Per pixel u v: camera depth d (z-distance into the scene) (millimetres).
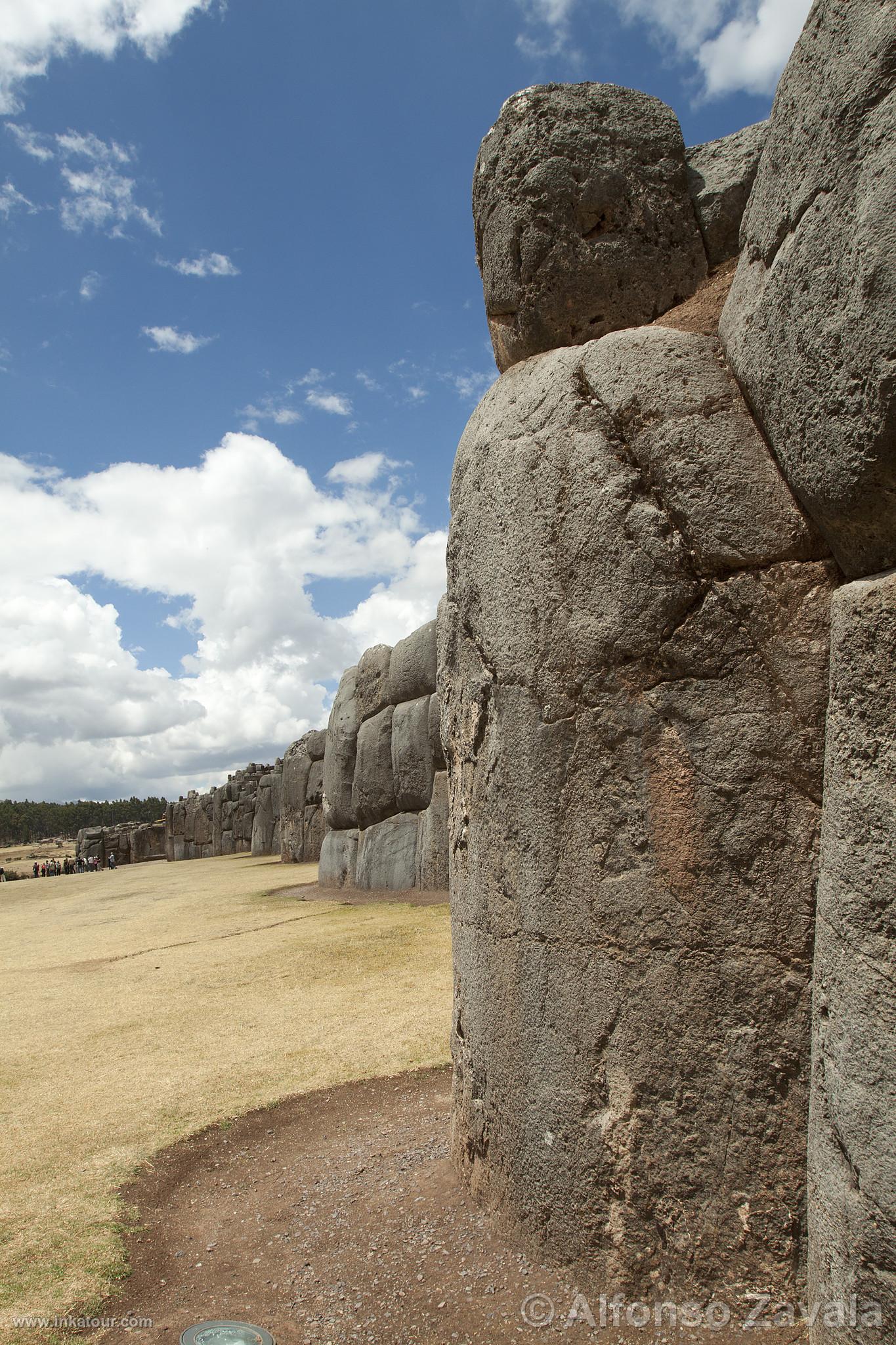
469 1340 2611
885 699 2027
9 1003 8062
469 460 3496
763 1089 2529
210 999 7648
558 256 3273
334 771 15578
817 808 2525
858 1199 1995
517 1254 2949
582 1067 2814
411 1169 3832
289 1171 4102
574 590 2924
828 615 2520
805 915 2514
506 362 3621
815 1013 2297
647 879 2715
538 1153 2922
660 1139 2641
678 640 2705
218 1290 3068
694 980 2625
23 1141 4594
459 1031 3537
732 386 2723
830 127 2070
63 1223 3654
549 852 2965
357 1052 5832
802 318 2203
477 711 3367
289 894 15281
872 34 1950
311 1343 2699
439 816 12961
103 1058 6078
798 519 2562
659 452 2758
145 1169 4211
